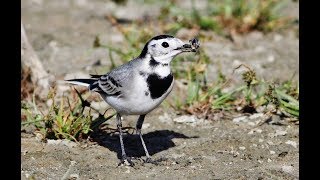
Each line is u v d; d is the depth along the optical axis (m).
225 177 10.54
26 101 14.09
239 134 12.58
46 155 11.37
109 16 19.17
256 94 14.52
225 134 12.60
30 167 10.92
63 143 11.92
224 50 18.00
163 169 10.96
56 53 17.81
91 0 23.56
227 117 13.54
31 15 21.52
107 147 11.98
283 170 10.94
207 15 20.31
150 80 10.62
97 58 17.36
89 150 11.75
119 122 11.27
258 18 19.45
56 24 20.56
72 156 11.43
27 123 12.20
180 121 13.31
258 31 19.48
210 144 12.07
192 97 13.90
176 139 12.41
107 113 13.61
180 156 11.58
